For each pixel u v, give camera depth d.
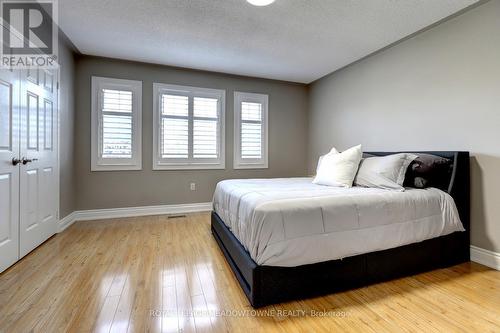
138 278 1.86
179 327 1.34
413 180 2.27
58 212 2.87
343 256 1.70
